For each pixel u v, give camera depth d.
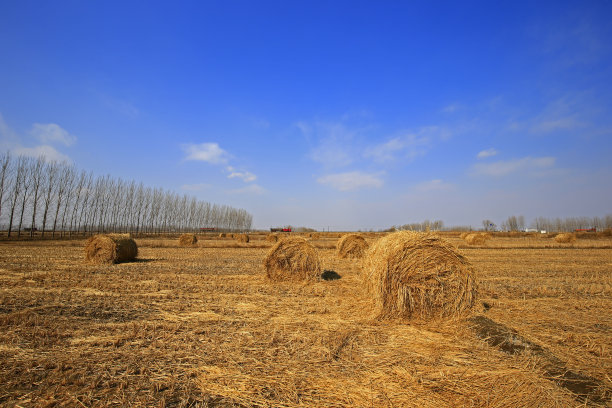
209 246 29.45
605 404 3.68
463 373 4.47
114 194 52.28
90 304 7.90
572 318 7.16
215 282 11.21
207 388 4.00
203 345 5.35
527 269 15.16
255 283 11.15
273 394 3.89
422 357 5.03
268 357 4.92
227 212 93.88
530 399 3.81
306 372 4.45
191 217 75.19
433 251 7.27
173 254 21.80
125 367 4.51
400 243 7.40
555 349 5.39
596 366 4.74
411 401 3.77
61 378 4.15
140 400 3.69
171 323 6.51
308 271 11.47
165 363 4.66
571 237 34.47
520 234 56.78
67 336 5.68
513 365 4.72
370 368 4.61
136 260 17.77
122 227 54.34
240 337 5.73
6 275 11.82
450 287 7.17
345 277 12.67
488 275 13.38
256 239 46.06
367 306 7.94
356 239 19.41
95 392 3.84
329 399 3.80
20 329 5.92
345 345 5.50
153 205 61.75
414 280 7.20
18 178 35.84
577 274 13.66
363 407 3.64
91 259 15.86
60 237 40.00
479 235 32.25
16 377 4.16
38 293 8.95
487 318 6.94
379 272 7.34
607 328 6.51
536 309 7.90
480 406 3.69
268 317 7.05
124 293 9.21
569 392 3.95
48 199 39.00
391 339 5.86
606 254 22.72
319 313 7.49
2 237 36.16
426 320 7.09
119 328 6.13
